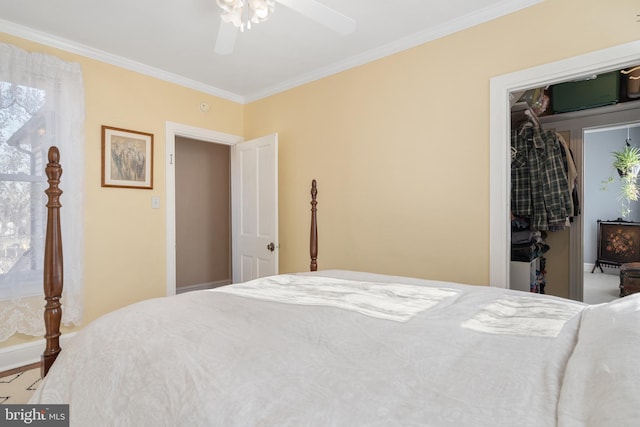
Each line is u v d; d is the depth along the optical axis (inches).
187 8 86.3
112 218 113.1
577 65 75.7
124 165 115.7
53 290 48.2
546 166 109.5
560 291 127.1
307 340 35.6
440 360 30.6
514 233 113.0
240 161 149.1
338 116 120.1
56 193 49.4
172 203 129.0
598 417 19.3
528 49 82.2
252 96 149.6
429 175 98.7
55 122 97.7
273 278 70.7
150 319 41.6
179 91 131.5
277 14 89.0
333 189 121.8
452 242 94.5
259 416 23.2
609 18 72.5
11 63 90.9
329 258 122.8
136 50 109.2
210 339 35.1
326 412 23.0
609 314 35.3
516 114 113.0
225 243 203.0
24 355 94.3
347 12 88.4
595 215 227.5
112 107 113.2
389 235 107.2
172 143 129.0
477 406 23.1
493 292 57.6
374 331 38.3
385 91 107.7
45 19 91.0
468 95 91.4
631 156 196.9
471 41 90.8
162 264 126.0
